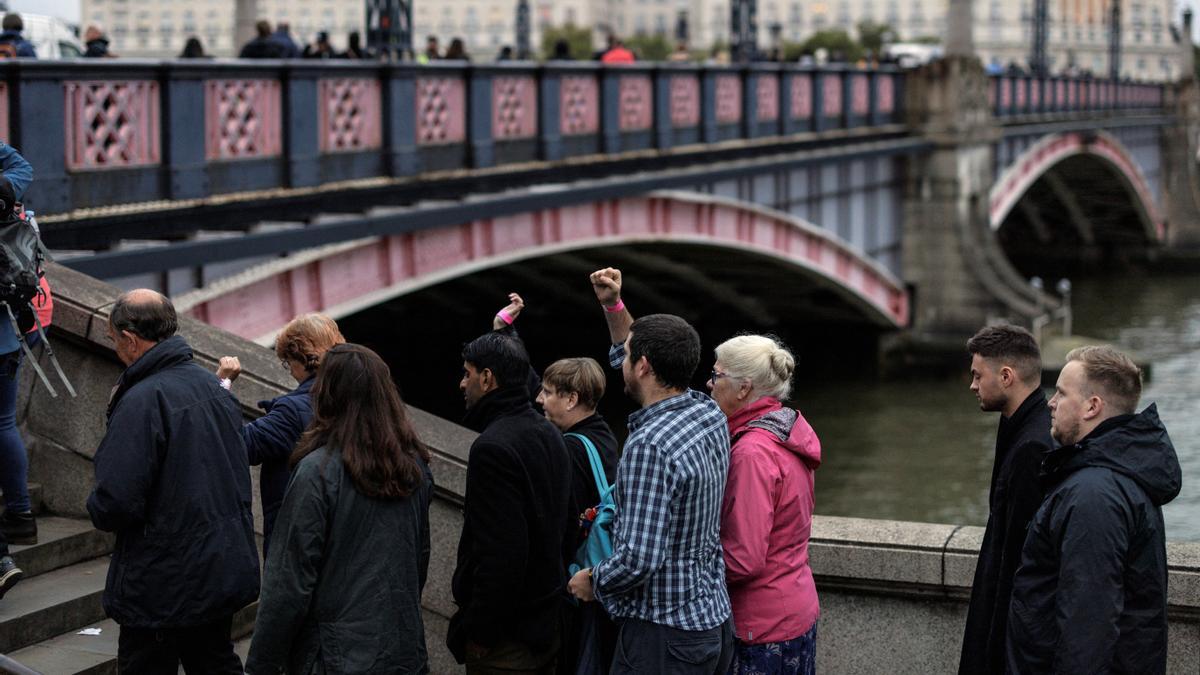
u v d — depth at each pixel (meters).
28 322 7.31
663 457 5.73
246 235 14.13
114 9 109.81
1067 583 5.35
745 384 6.23
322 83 15.69
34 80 11.67
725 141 26.97
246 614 7.81
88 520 8.23
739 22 32.44
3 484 7.51
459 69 18.33
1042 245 77.19
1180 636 7.13
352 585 5.66
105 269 12.19
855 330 41.50
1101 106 64.56
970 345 6.32
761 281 37.47
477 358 6.14
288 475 6.45
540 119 20.25
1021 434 6.17
